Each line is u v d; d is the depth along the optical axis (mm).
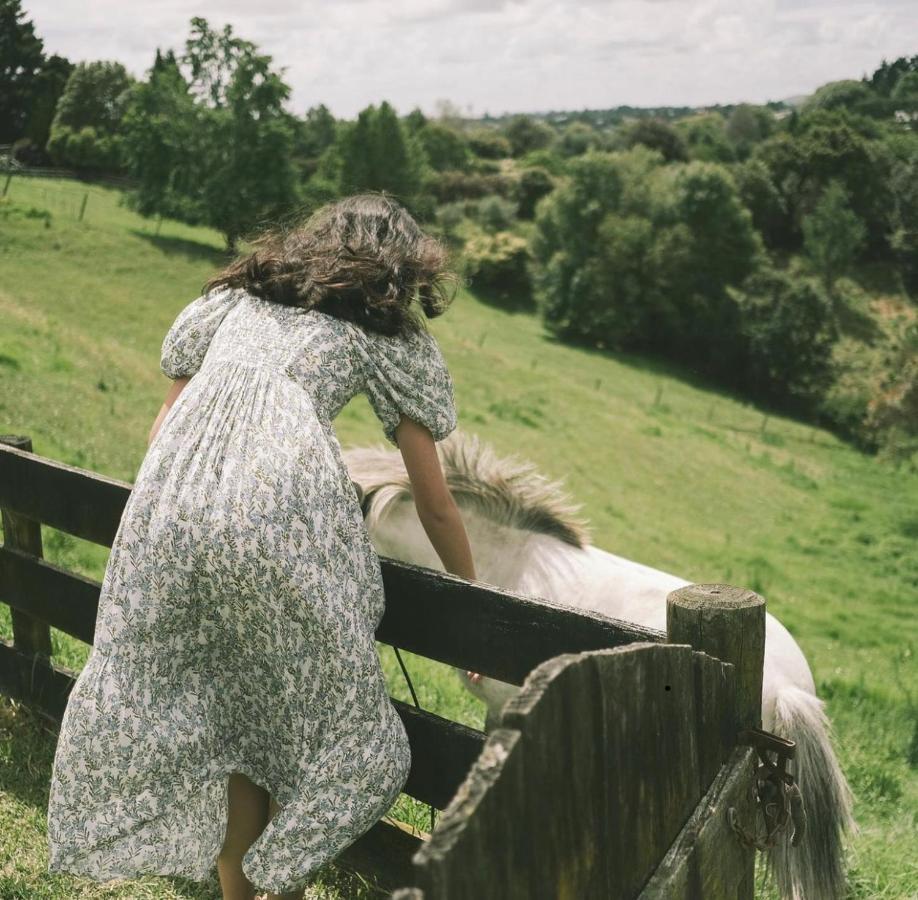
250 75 61156
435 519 2064
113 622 1844
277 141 60625
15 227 42000
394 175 82688
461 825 980
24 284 34875
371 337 1964
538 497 3158
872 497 35812
